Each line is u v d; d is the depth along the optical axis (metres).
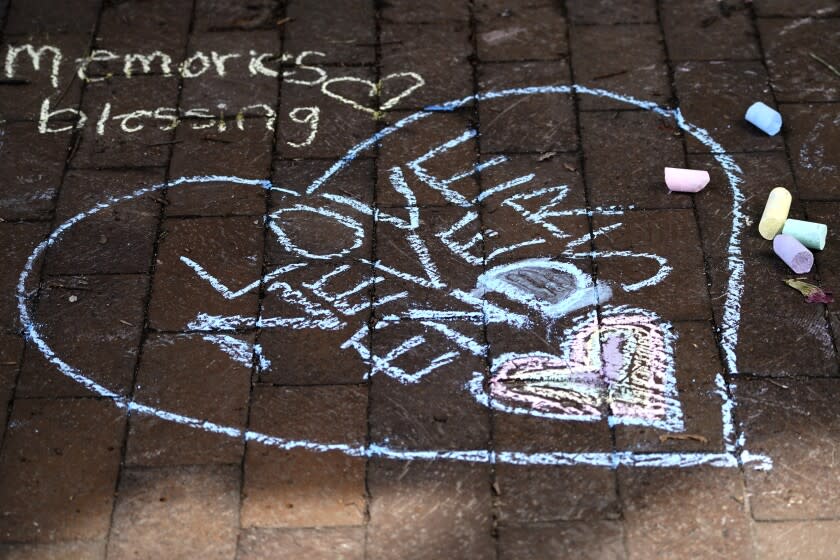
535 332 3.24
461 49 3.90
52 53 3.92
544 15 3.98
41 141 3.69
